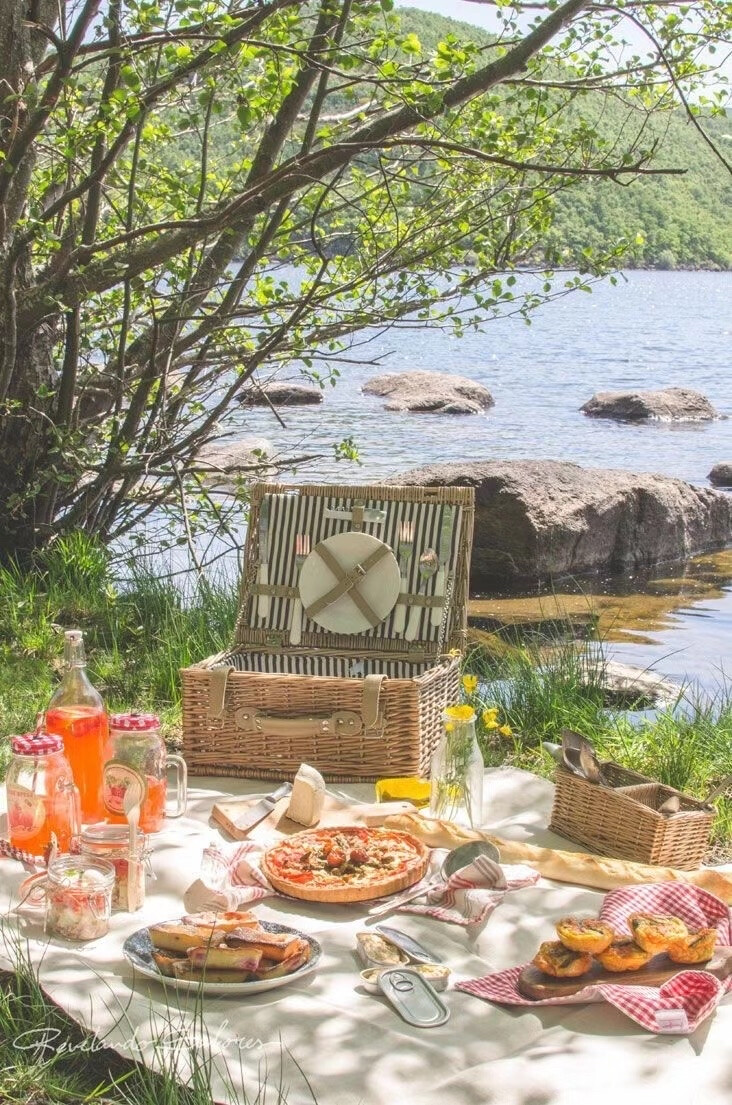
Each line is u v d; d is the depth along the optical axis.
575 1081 2.70
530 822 4.24
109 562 8.17
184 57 6.58
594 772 4.03
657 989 3.04
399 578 5.14
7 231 7.73
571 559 10.85
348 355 31.70
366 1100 2.66
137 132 7.60
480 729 5.38
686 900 3.46
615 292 64.62
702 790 4.96
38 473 7.91
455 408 22.02
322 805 4.07
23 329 7.80
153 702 5.85
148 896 3.57
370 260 8.38
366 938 3.25
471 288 8.17
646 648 8.39
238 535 10.56
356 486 5.35
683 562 11.56
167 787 4.52
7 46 7.41
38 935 3.35
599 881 3.65
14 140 7.10
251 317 8.91
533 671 6.00
